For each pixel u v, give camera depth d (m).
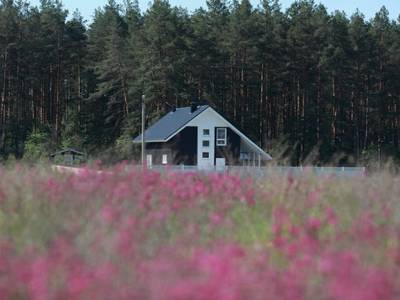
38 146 93.31
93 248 10.44
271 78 111.19
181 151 83.31
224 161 80.25
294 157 100.44
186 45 106.94
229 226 12.80
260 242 12.05
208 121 84.50
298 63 109.25
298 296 8.73
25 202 13.59
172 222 12.98
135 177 16.80
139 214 12.88
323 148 105.19
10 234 11.96
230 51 110.38
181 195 14.95
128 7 131.75
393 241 11.77
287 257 10.82
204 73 108.88
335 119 109.88
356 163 89.75
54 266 9.45
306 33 108.56
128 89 107.94
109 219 11.76
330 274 9.45
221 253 10.27
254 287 8.75
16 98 110.75
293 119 109.88
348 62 108.06
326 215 13.59
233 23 110.38
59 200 13.71
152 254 10.66
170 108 103.75
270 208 14.79
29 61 110.25
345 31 110.06
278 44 109.25
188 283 8.68
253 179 18.36
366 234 11.83
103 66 108.88
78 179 16.36
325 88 109.06
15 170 17.95
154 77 104.25
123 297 8.70
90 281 8.86
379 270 9.88
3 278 9.34
